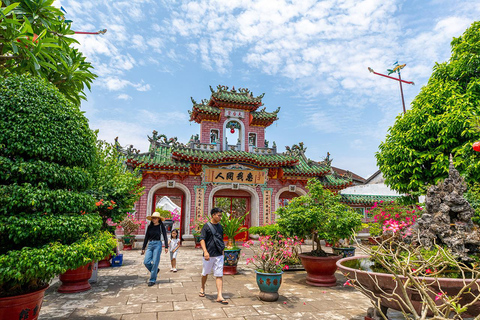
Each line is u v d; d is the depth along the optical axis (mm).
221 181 16203
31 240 3688
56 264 3480
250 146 17875
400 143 11312
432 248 4879
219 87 17922
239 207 19562
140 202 14859
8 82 3902
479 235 4785
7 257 3221
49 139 3881
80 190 4582
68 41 7180
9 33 5555
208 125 17484
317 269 7078
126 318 4676
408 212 9648
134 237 14133
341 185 17469
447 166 9984
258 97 18375
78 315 4789
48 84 4410
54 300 5645
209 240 5867
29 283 3920
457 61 10898
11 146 3588
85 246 3898
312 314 4949
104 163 8484
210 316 4797
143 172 15016
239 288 6738
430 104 10852
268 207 16719
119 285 6891
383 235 5613
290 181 17438
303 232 7430
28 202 3492
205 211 15680
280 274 5805
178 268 9203
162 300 5680
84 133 4473
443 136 10094
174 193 16375
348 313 5012
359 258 5965
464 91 10789
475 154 8680
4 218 3387
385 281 3830
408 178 11469
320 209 7262
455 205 5082
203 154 16062
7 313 3541
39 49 5676
